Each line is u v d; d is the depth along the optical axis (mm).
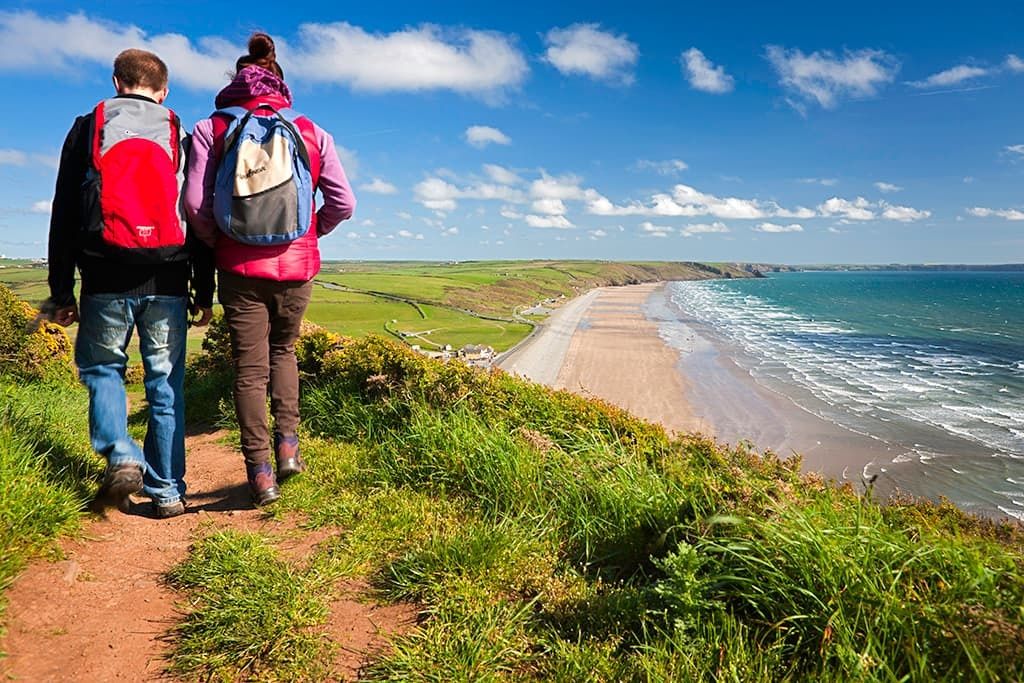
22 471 3246
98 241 3154
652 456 5113
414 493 3984
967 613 2088
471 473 4012
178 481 3707
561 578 2979
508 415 5324
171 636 2451
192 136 3350
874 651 2078
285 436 4051
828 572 2336
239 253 3434
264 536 3369
